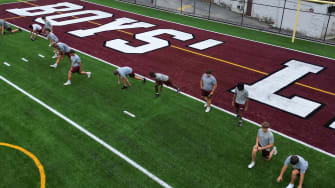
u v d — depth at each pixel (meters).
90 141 8.44
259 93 11.38
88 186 6.89
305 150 8.20
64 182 7.00
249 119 9.66
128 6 25.59
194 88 11.71
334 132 9.02
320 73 13.20
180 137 8.71
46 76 12.41
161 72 13.13
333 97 11.10
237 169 7.48
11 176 7.17
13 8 23.97
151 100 10.75
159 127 9.17
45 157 7.79
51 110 9.94
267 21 23.06
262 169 7.48
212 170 7.43
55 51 14.22
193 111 10.09
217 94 11.29
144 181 7.06
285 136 8.78
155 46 16.33
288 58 14.94
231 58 14.84
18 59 14.05
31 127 9.02
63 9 24.17
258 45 16.84
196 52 15.57
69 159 7.73
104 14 22.86
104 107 10.21
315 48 16.50
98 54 15.05
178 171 7.39
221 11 25.73
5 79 12.02
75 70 11.55
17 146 8.18
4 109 9.93
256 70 13.47
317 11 19.48
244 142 8.52
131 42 16.91
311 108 10.34
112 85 11.81
